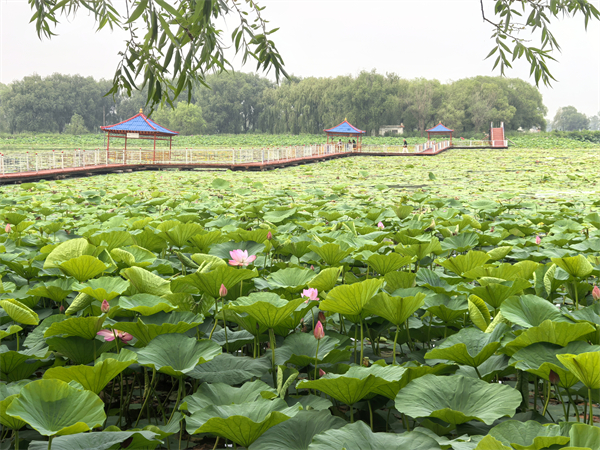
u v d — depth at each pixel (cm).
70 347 187
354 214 550
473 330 188
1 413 132
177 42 267
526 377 170
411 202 858
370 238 378
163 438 159
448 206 651
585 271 231
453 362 178
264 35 334
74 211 629
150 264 293
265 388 153
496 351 178
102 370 148
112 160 2083
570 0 355
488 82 7081
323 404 153
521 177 1498
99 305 228
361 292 184
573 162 2309
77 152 1825
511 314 186
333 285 229
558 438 112
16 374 185
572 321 186
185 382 215
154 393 187
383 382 148
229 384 164
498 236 416
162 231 358
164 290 224
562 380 150
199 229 338
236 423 122
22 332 245
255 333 204
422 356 203
